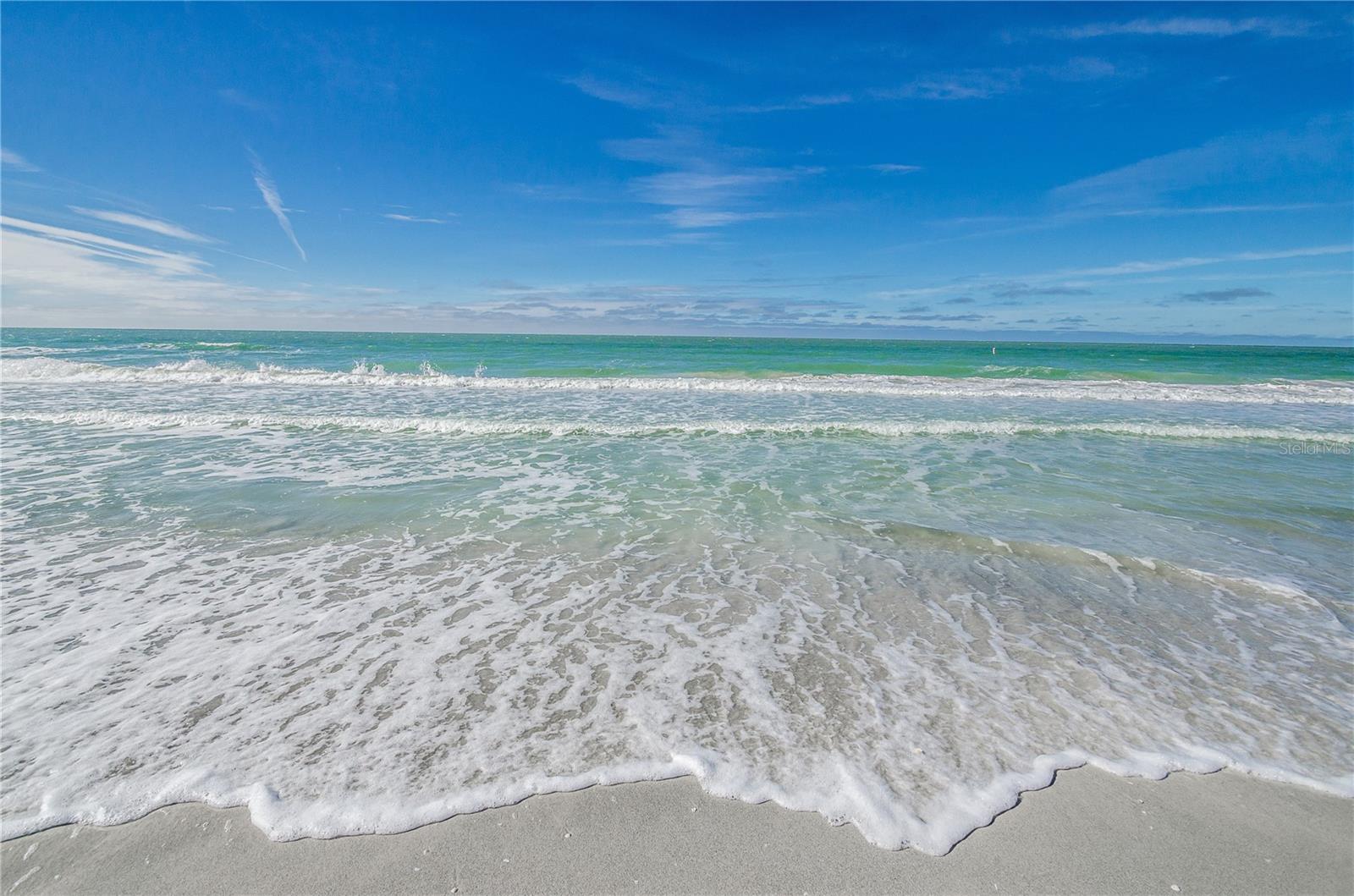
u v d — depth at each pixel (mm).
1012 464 8625
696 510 6387
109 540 5301
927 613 4180
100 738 2756
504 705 3061
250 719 2908
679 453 9094
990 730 2922
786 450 9367
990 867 2193
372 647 3609
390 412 12406
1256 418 13398
